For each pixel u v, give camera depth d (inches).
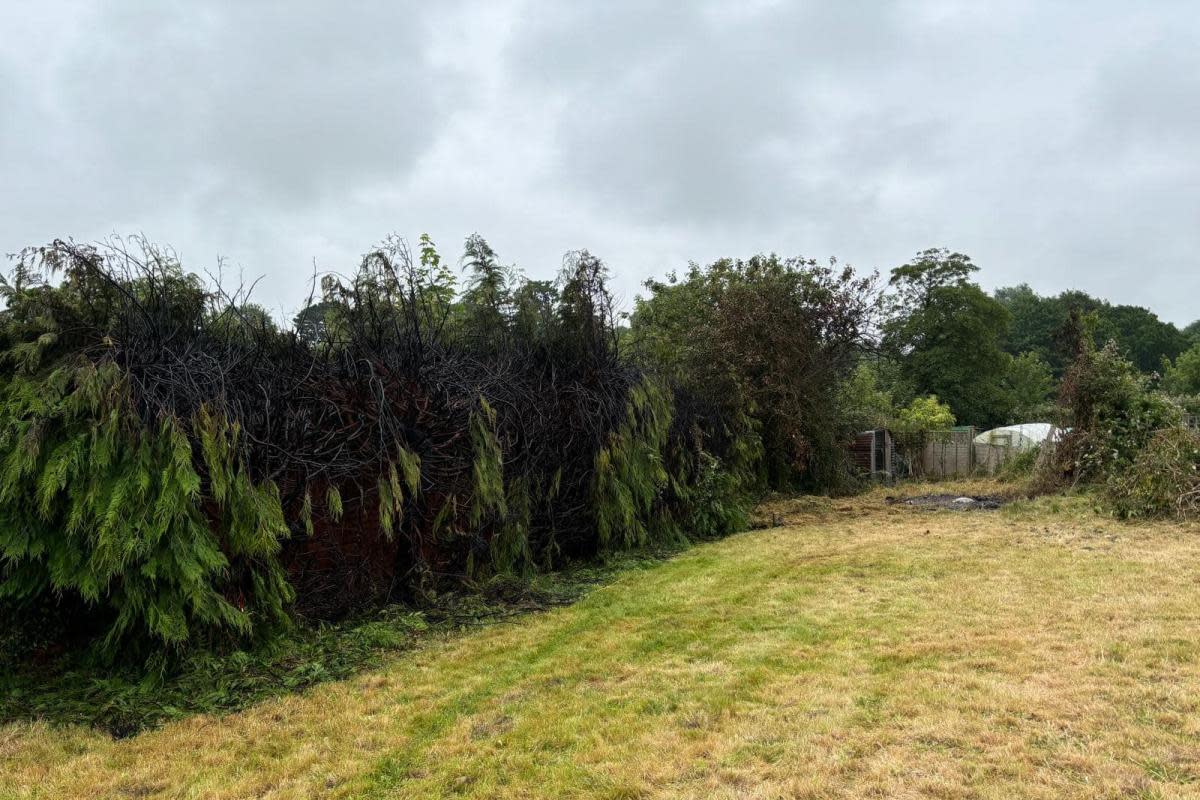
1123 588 244.4
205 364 208.8
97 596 175.3
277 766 143.4
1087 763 123.3
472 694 180.1
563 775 133.8
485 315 337.7
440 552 287.0
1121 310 2388.0
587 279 372.8
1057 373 2193.7
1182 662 170.4
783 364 586.9
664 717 158.1
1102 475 481.4
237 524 203.3
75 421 179.8
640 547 376.5
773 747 138.6
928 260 1510.8
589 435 353.7
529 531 320.8
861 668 179.9
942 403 1478.8
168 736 158.2
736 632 220.7
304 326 253.4
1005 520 426.6
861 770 126.9
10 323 187.5
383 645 221.5
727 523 438.3
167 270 222.8
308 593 239.1
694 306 684.1
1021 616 217.8
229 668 193.2
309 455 233.5
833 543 374.0
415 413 271.4
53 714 169.5
